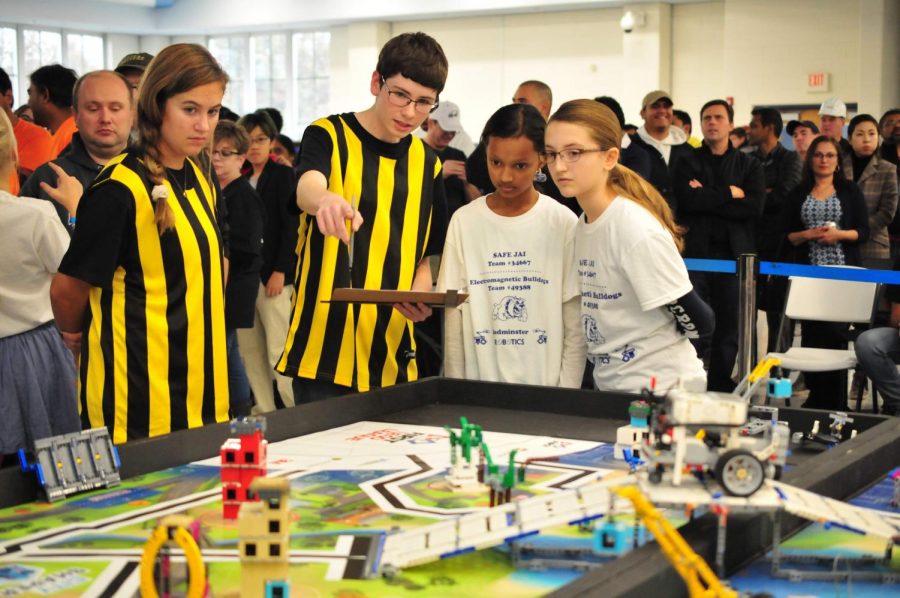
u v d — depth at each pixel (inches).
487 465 77.3
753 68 581.9
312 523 68.7
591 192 107.7
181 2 763.4
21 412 120.6
